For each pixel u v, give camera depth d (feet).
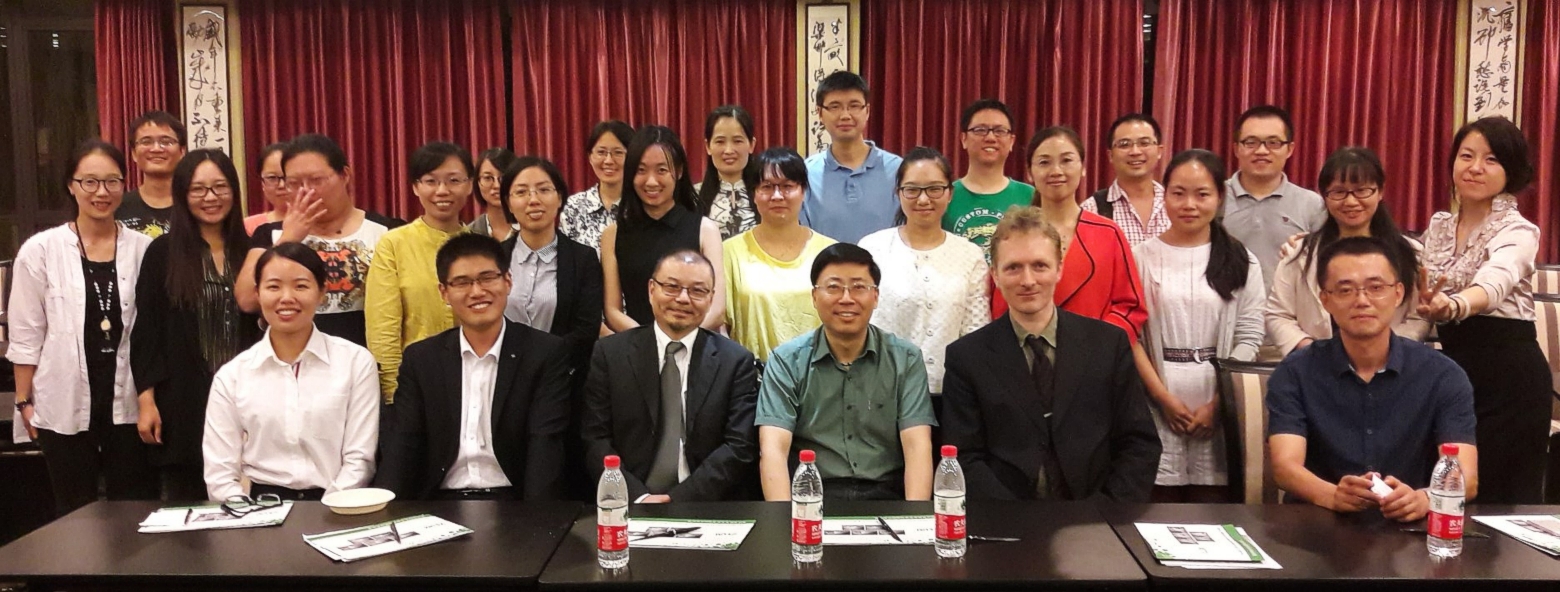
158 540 6.41
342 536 6.46
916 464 8.41
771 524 6.66
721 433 8.90
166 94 17.63
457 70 17.79
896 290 9.76
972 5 17.20
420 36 17.57
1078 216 10.17
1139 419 8.45
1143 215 11.55
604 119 17.57
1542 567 5.79
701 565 5.90
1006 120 11.12
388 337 9.70
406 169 17.79
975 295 9.78
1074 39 17.20
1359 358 7.57
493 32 17.61
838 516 6.82
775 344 10.09
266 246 10.33
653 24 17.48
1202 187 9.57
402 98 17.66
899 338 8.90
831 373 8.66
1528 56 17.01
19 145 18.29
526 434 8.85
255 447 8.54
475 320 8.65
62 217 18.52
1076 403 8.32
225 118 17.51
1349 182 9.04
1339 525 6.57
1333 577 5.65
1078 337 8.46
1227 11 17.21
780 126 17.54
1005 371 8.36
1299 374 7.75
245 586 5.85
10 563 5.98
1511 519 6.70
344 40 17.51
